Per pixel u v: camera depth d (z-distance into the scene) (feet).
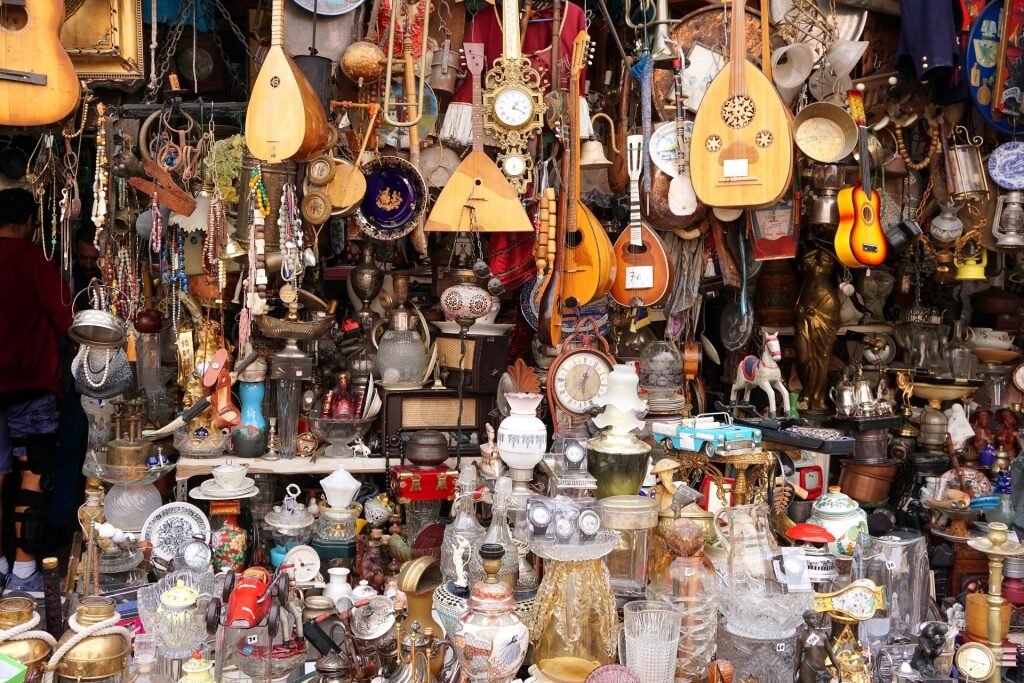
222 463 11.57
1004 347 15.47
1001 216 14.32
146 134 11.56
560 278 12.32
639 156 12.80
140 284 13.17
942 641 10.00
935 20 12.75
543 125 12.34
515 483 10.40
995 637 10.30
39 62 10.00
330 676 8.55
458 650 8.67
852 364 15.11
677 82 12.71
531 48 12.79
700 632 9.33
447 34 12.96
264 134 10.77
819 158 12.91
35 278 13.61
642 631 9.00
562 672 8.98
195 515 11.12
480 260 11.88
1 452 13.78
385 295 13.26
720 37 13.00
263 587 9.16
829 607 9.50
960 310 16.12
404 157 12.53
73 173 11.71
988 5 13.48
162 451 12.41
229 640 8.81
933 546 13.14
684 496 10.21
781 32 13.21
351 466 12.09
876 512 11.57
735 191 12.41
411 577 10.02
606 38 14.33
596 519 9.12
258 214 11.03
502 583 8.88
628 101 13.46
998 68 13.56
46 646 8.29
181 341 12.60
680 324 13.84
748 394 13.91
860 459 13.51
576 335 12.76
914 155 14.71
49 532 15.42
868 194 12.94
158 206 11.88
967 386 14.40
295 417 12.05
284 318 11.60
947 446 14.21
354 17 12.12
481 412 12.59
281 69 10.85
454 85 12.78
